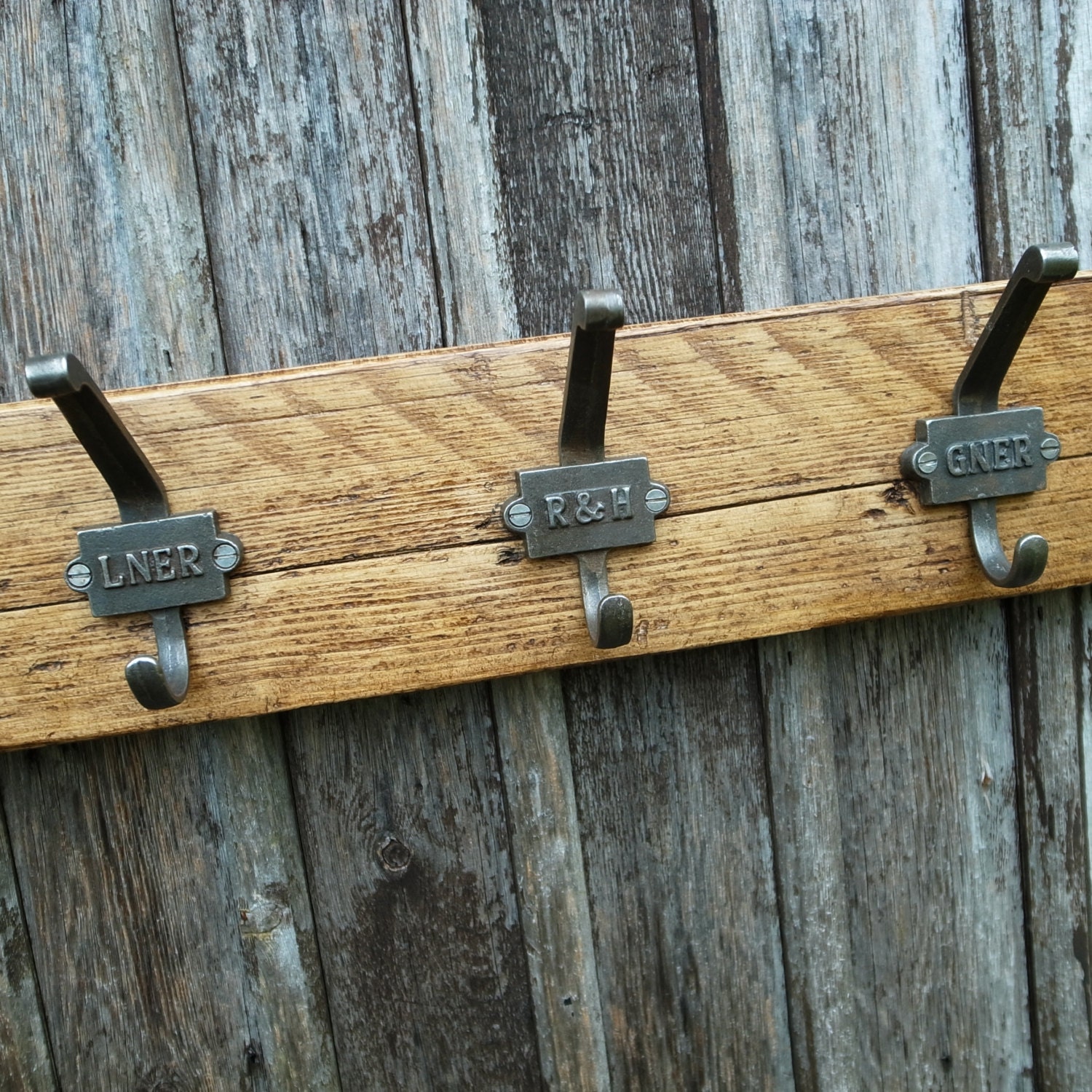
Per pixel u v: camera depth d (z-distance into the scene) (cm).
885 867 63
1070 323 57
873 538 56
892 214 60
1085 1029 65
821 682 61
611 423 55
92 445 50
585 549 54
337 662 54
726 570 55
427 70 57
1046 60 60
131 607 53
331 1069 60
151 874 59
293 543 54
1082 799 64
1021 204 60
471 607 54
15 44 55
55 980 59
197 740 58
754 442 55
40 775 58
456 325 58
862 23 60
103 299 56
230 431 53
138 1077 59
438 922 60
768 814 62
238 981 60
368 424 54
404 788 60
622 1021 62
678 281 59
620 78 58
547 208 58
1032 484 56
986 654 63
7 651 53
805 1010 63
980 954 64
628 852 61
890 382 56
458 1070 61
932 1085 65
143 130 56
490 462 54
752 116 59
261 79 57
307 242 57
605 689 61
